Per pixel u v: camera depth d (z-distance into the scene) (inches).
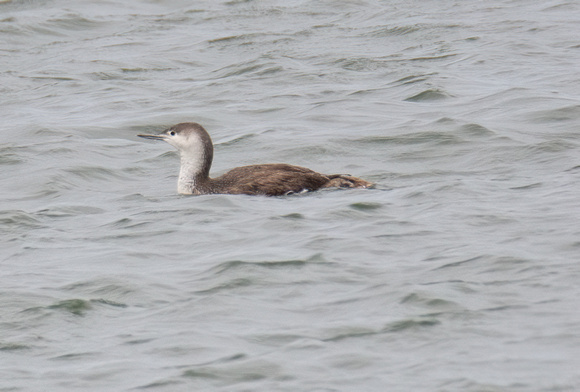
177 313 425.1
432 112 882.1
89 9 1546.5
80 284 464.1
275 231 542.9
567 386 341.4
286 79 1063.6
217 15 1499.8
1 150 797.9
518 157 717.9
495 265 461.1
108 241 541.3
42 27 1428.4
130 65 1195.9
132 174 743.1
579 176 643.5
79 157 776.3
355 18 1419.8
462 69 1064.2
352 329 398.9
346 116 887.7
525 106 872.3
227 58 1217.4
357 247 502.9
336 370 365.1
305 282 454.9
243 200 617.9
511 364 360.5
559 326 389.4
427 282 444.5
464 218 547.2
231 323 411.8
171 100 1003.9
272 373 364.2
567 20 1304.1
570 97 900.6
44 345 398.0
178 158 785.6
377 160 743.7
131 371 370.6
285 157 762.8
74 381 364.5
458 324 397.7
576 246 482.9
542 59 1093.8
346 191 638.5
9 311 432.8
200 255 506.9
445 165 721.0
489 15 1373.0
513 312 406.6
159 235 548.1
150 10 1571.1
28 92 1080.8
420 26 1311.5
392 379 355.9
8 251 530.6
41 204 650.8
